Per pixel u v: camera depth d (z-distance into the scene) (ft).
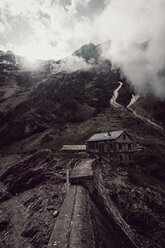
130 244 47.75
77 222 31.37
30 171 134.51
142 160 167.12
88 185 54.95
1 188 133.18
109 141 140.67
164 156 186.50
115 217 57.00
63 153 154.81
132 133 272.51
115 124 314.35
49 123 334.44
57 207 75.31
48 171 125.08
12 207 100.17
